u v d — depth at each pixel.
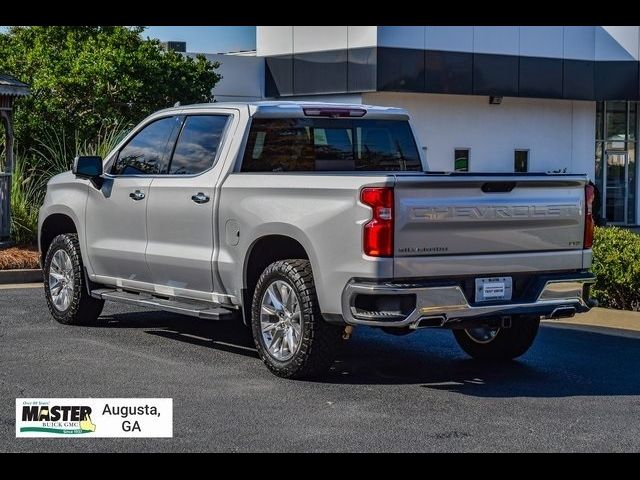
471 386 8.45
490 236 8.20
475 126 32.25
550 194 8.49
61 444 6.72
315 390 8.20
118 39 24.36
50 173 19.77
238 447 6.68
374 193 7.77
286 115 9.43
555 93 32.25
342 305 7.98
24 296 13.08
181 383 8.37
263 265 8.98
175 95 23.91
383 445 6.74
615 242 12.80
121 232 10.17
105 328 10.80
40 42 25.11
